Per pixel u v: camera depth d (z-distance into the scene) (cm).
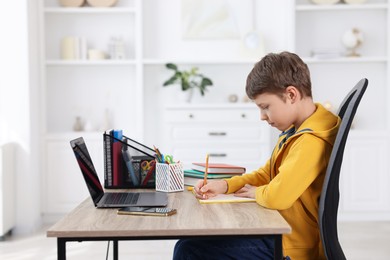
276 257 163
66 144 507
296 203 198
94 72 541
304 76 199
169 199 207
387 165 507
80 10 514
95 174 212
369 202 508
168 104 506
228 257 198
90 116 542
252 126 509
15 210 471
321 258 200
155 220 171
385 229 474
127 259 389
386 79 535
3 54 469
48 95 539
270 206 187
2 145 442
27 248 420
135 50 540
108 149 233
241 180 221
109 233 159
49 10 509
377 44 538
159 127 545
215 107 507
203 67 541
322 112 201
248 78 202
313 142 190
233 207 191
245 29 537
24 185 471
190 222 168
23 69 469
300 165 187
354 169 507
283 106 198
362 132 505
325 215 182
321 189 196
